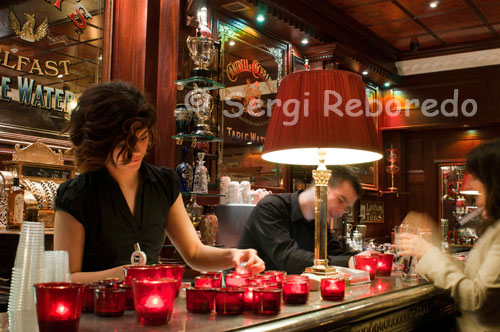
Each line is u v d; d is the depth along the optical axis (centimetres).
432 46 595
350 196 202
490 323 139
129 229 130
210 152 360
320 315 99
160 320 85
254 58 410
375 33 552
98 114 115
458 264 170
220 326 85
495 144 152
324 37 466
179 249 146
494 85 563
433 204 640
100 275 116
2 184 234
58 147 285
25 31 274
